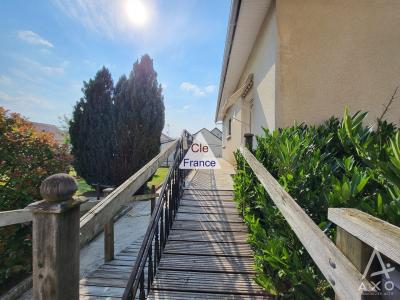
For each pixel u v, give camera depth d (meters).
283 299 1.88
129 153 9.48
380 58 4.05
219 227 3.98
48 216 1.05
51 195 1.05
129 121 9.42
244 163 3.89
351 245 0.91
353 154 2.15
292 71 4.00
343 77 4.02
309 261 1.64
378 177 1.51
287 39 4.01
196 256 3.23
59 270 1.05
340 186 1.48
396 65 4.07
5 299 3.50
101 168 9.79
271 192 1.89
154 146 9.75
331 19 4.05
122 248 4.85
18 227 3.89
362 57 4.04
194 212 4.58
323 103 3.99
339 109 4.00
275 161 2.62
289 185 1.95
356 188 1.40
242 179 4.01
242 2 4.28
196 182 7.00
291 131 3.04
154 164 3.17
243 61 7.10
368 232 0.81
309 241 1.19
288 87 3.99
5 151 4.27
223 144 17.47
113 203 1.70
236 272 2.92
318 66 4.00
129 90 9.55
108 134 9.73
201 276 2.86
